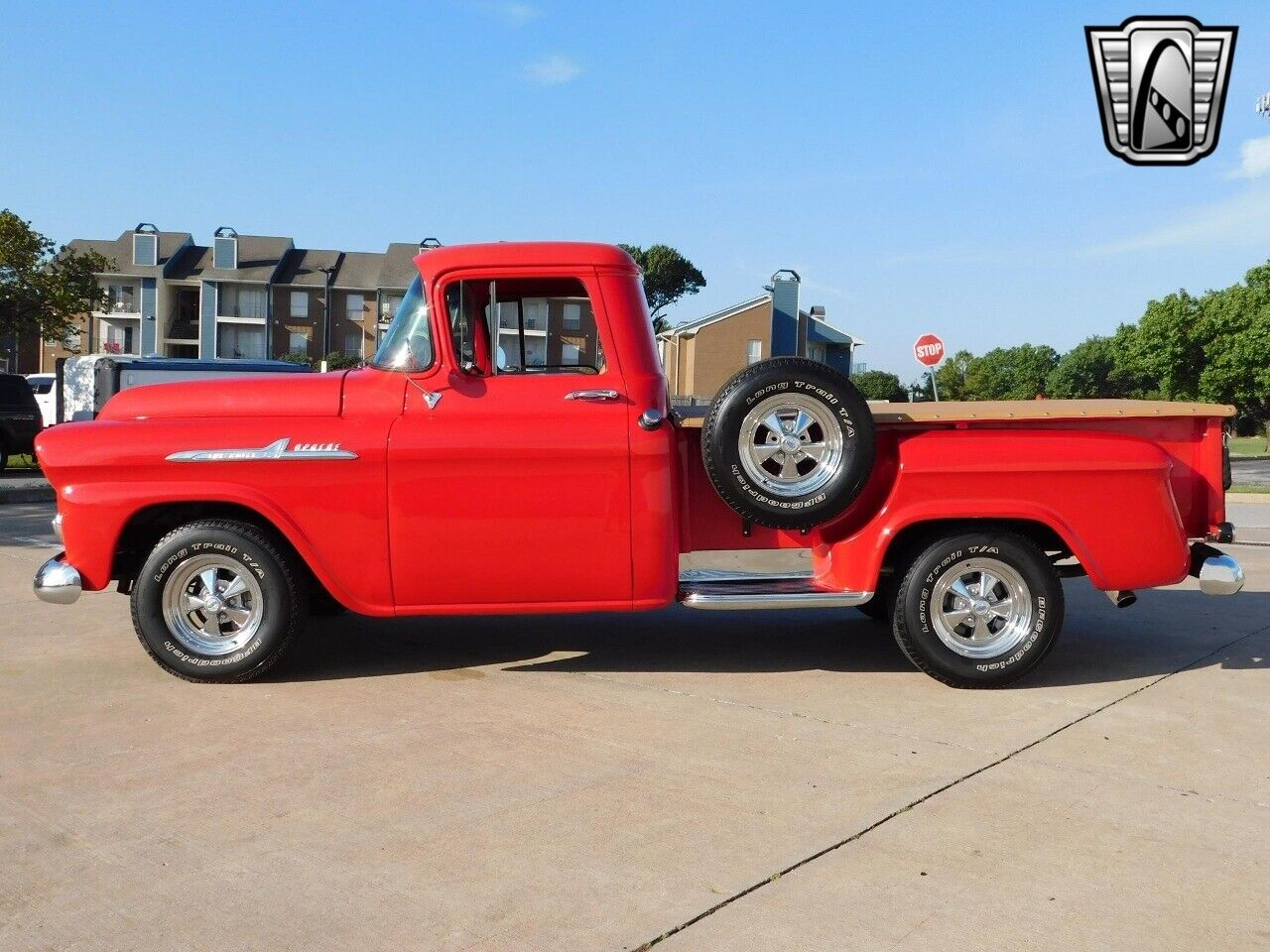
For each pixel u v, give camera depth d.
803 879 3.18
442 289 5.29
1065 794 3.87
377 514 5.20
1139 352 46.31
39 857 3.32
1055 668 5.81
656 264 67.56
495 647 6.23
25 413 21.22
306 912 2.96
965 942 2.82
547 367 5.43
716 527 5.52
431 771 4.09
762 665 5.82
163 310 65.12
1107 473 5.23
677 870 3.23
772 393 5.07
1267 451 41.03
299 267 65.94
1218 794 3.89
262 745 4.40
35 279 26.80
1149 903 3.05
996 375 93.06
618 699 5.11
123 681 5.40
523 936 2.84
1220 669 5.79
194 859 3.30
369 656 5.97
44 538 11.40
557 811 3.69
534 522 5.22
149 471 5.20
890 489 5.27
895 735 4.57
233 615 5.35
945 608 5.32
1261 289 42.59
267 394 5.34
